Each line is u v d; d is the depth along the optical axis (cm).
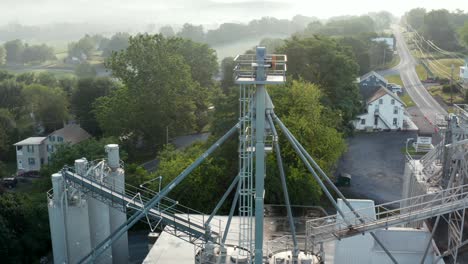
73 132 8631
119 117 7744
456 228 3647
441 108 10081
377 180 6400
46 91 10050
